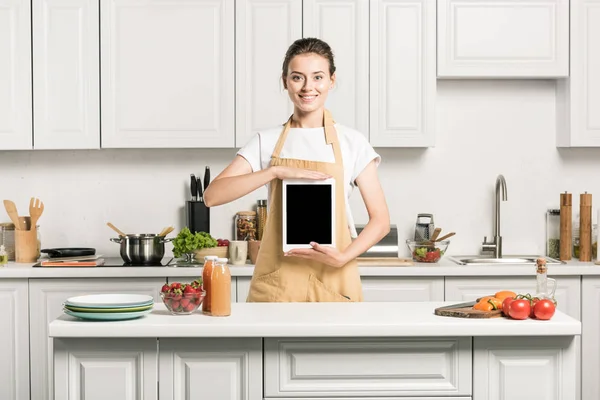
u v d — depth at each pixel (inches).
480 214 182.2
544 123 181.6
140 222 181.0
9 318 159.0
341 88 166.9
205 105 167.0
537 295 100.8
